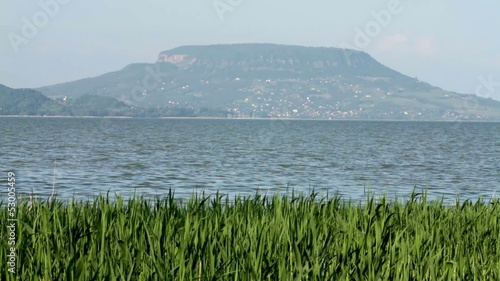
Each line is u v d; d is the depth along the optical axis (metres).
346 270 14.17
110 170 83.81
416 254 15.70
